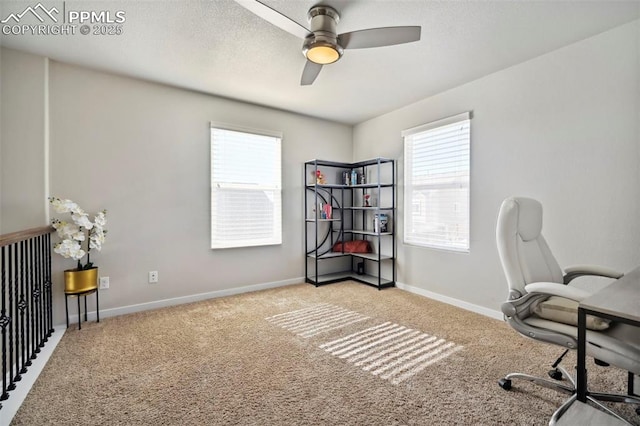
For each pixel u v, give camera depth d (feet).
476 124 9.53
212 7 6.07
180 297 10.31
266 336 7.75
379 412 4.89
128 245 9.39
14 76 7.64
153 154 9.77
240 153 11.54
